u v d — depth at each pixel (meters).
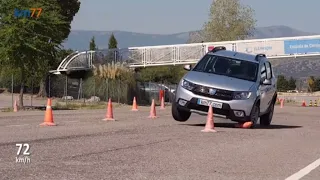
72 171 9.44
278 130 19.02
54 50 42.16
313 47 63.94
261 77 19.25
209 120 16.91
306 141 15.68
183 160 11.11
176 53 65.00
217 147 13.23
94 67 56.94
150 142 13.70
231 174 9.81
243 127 18.56
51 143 12.98
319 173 10.27
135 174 9.40
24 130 16.38
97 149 12.20
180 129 17.31
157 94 58.22
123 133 15.75
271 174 9.98
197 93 17.86
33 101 52.41
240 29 85.19
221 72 18.95
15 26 39.25
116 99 52.09
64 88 57.69
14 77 46.00
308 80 150.75
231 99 17.62
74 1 66.75
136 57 64.88
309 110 43.88
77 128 17.30
